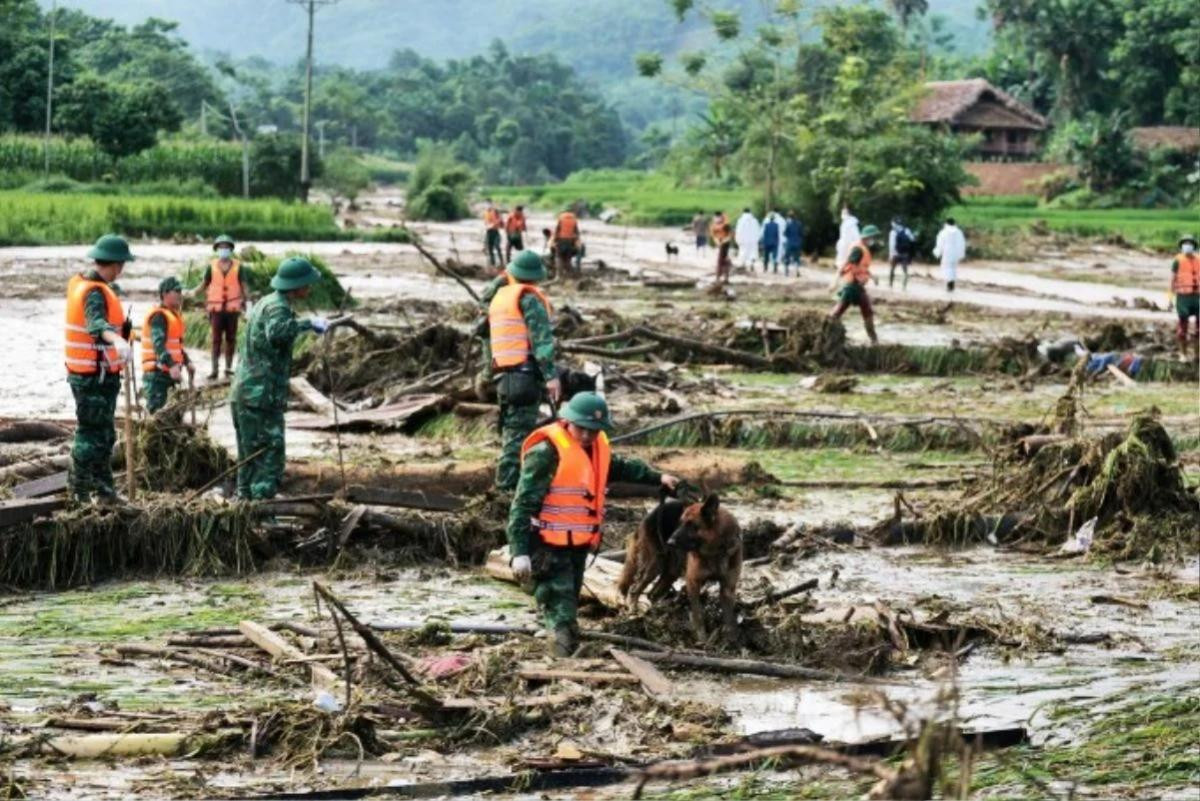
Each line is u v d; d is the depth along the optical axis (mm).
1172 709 16312
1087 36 163125
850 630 18375
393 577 21672
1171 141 146750
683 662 17484
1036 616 20625
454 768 14586
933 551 24438
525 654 17578
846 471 29641
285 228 98062
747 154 98125
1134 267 87562
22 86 144500
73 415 32188
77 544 21156
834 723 15883
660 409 33625
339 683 16344
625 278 68938
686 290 63844
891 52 108250
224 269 37375
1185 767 14531
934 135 93125
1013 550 24609
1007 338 43375
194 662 17328
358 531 22469
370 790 13828
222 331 37406
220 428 31750
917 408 36062
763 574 22422
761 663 17422
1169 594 21922
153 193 128250
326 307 50406
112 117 133750
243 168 136250
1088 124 146375
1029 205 142375
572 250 66500
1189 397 39188
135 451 24375
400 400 33312
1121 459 25016
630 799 13734
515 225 77062
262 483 22938
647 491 26641
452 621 19188
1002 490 25906
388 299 53281
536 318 23516
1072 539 24578
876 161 90188
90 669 17188
